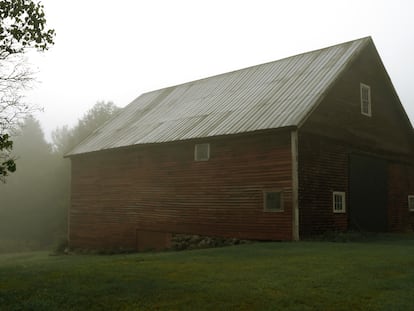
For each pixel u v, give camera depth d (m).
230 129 20.92
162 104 30.86
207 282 9.59
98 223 28.69
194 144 22.89
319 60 24.23
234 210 20.78
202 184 22.33
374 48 24.45
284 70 25.38
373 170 24.38
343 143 21.97
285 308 7.70
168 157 24.25
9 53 10.73
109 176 28.16
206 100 26.95
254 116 21.14
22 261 26.83
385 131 26.00
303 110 19.34
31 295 8.69
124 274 10.65
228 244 20.80
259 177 20.00
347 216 21.73
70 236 30.94
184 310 7.62
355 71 23.61
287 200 18.89
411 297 8.29
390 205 25.70
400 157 27.39
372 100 25.00
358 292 8.62
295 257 13.09
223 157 21.53
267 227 19.48
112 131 30.52
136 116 31.14
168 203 23.95
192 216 22.62
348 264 11.58
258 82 25.58
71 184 31.28
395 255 13.18
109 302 8.10
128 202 26.56
